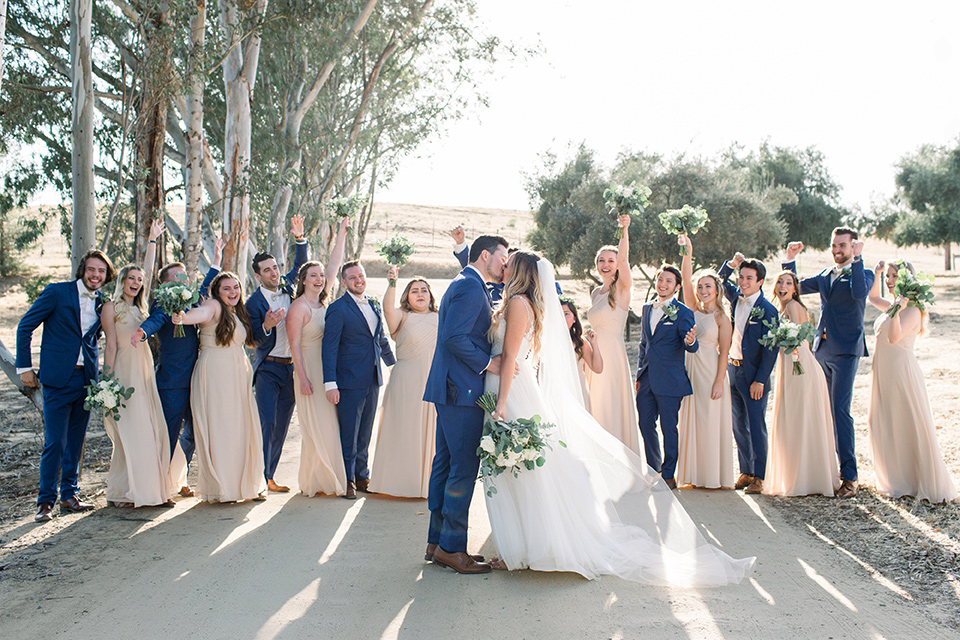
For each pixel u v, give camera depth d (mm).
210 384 5867
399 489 6203
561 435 4512
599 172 24656
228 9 11156
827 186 35594
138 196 8867
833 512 5531
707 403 6398
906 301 5816
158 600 3793
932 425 5715
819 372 6121
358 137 19125
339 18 15086
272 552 4613
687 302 6832
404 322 6355
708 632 3381
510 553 4250
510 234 75312
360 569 4309
